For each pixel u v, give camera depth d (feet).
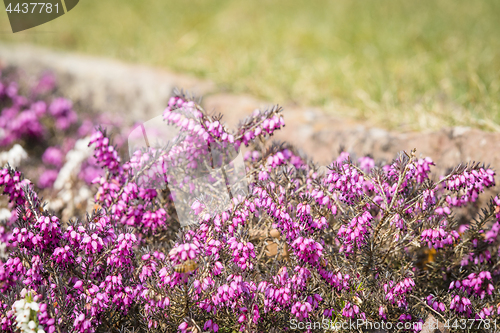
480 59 5.17
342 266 3.34
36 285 3.29
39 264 3.28
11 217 3.60
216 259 3.25
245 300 3.26
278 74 5.60
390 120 4.29
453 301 3.35
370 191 3.49
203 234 3.28
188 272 3.24
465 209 3.73
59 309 3.25
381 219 3.32
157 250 3.32
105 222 3.33
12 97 5.74
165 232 3.55
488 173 3.29
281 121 3.37
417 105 4.39
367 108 4.48
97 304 3.27
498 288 3.43
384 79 5.06
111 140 3.47
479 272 3.38
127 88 5.67
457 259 3.46
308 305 3.24
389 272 3.37
